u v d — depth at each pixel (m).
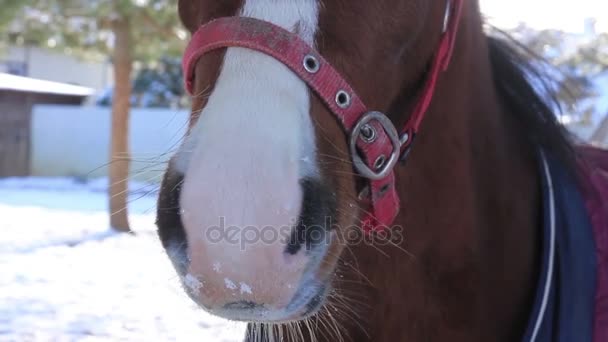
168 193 1.10
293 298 1.06
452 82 1.53
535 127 1.76
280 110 1.10
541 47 2.37
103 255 6.82
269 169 1.03
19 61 22.70
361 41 1.22
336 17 1.20
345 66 1.20
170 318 4.63
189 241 1.02
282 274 1.03
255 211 1.01
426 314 1.55
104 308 4.85
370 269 1.53
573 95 2.00
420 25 1.33
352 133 1.21
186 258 1.05
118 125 8.38
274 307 1.03
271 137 1.06
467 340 1.57
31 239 7.62
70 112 17.25
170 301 5.08
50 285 5.49
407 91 1.42
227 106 1.09
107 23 8.14
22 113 17.19
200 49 1.19
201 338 4.21
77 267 6.22
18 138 17.12
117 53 8.32
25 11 7.92
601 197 1.72
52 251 6.94
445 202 1.54
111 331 4.32
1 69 22.41
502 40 1.86
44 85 18.25
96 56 9.34
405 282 1.53
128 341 4.13
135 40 8.43
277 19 1.17
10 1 7.18
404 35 1.30
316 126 1.14
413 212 1.52
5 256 6.60
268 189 1.02
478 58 1.64
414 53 1.37
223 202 1.01
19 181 15.75
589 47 6.61
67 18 7.97
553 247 1.59
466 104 1.57
